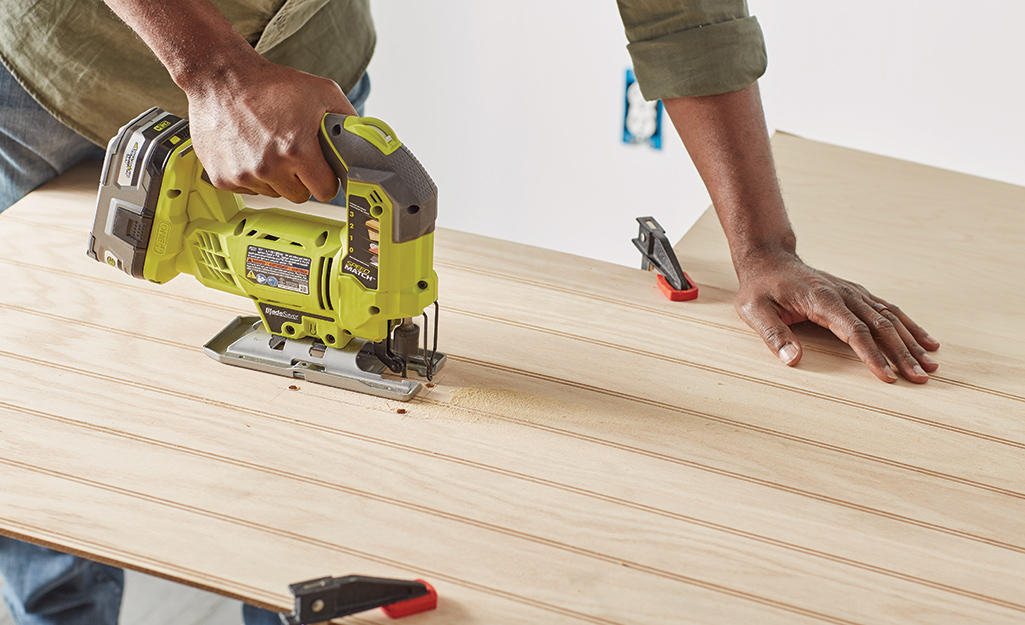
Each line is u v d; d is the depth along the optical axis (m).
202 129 1.17
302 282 1.23
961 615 0.96
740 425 1.23
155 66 1.63
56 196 1.70
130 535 1.00
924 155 2.68
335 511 1.05
